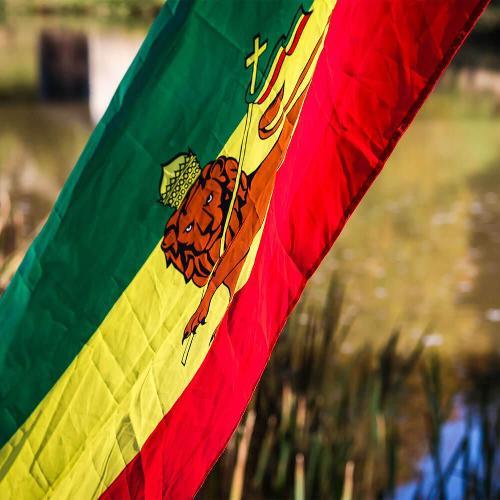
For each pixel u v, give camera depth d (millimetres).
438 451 2238
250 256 846
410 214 5383
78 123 8133
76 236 722
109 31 16172
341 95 863
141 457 816
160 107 719
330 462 2207
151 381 795
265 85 771
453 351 3334
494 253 4625
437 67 837
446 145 7406
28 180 5840
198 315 809
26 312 727
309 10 784
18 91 9922
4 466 752
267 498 2207
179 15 706
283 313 900
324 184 877
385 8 838
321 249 884
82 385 761
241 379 882
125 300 755
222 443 880
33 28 16766
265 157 808
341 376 2896
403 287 4074
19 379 740
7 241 3078
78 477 784
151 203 736
